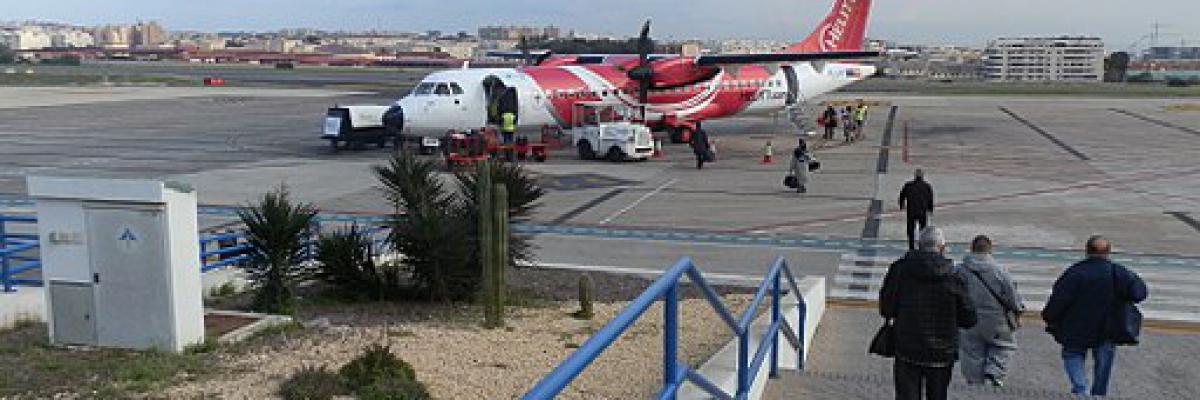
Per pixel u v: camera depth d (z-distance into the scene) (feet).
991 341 28.84
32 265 44.14
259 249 41.42
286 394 26.63
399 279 46.37
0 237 49.11
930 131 157.38
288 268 41.96
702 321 39.91
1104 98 270.87
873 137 147.23
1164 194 86.99
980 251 29.01
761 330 29.45
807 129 144.56
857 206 80.74
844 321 44.37
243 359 31.76
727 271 56.59
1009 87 366.02
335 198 84.43
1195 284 52.70
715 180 97.50
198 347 33.63
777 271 26.48
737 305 44.47
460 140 105.91
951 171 104.06
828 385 25.41
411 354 32.40
